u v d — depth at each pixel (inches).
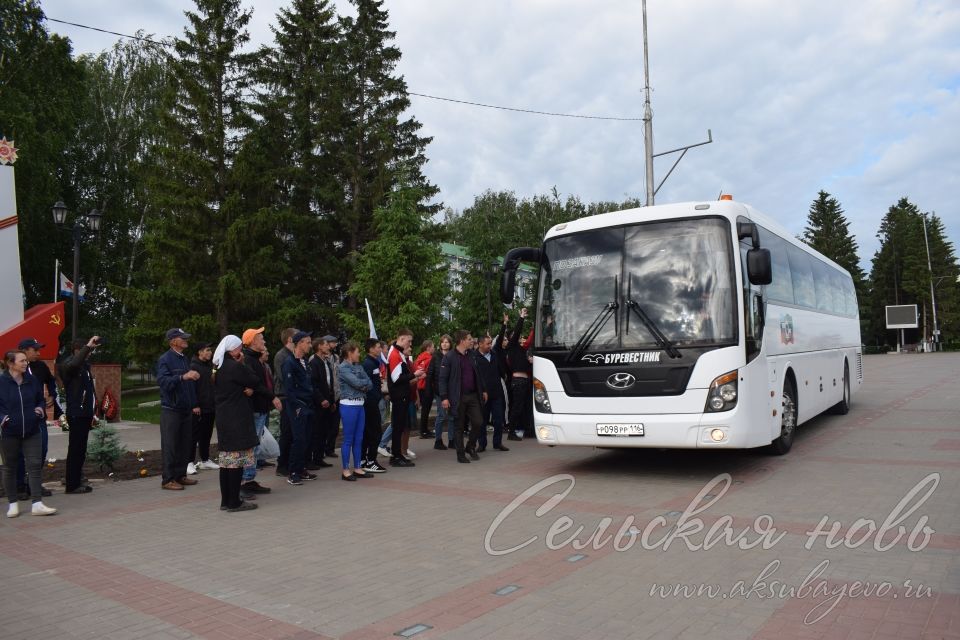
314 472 418.9
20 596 203.9
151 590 206.1
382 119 1243.2
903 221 3408.0
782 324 417.4
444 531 265.7
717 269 342.3
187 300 1001.5
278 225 1077.8
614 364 348.2
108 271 1433.3
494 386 492.1
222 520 299.3
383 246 907.4
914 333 3427.7
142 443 613.9
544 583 201.3
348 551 242.7
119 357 1369.3
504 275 388.5
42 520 307.0
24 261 1210.0
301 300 1111.0
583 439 354.9
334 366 468.1
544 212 2324.1
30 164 1130.0
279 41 1240.8
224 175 1074.1
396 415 430.3
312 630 171.5
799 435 504.4
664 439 335.0
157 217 1130.7
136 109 1499.8
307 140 1202.6
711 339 333.4
